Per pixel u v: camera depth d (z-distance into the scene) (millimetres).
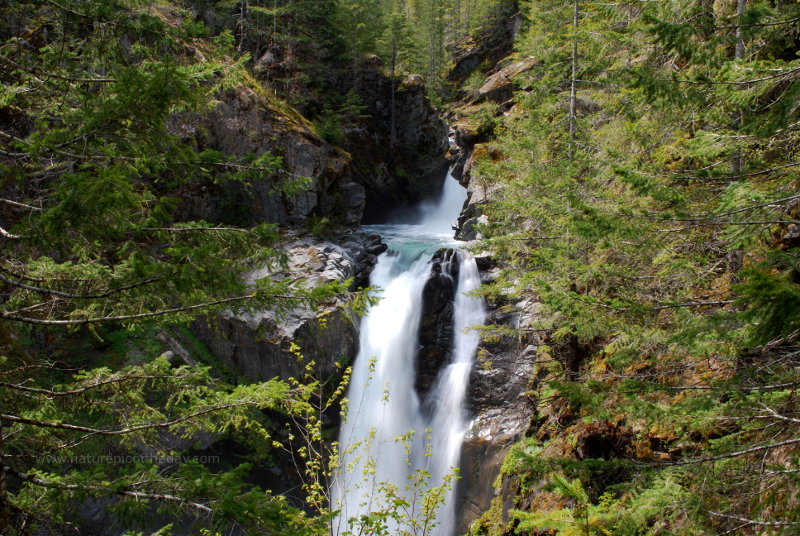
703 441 7188
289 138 23156
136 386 6719
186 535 14047
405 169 36344
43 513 5387
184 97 4625
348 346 18547
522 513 5504
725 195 4883
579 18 12586
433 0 53156
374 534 7957
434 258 20594
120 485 5078
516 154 14328
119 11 5406
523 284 11148
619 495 8375
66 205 3850
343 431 18188
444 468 16438
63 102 5812
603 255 10078
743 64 5402
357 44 35062
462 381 18031
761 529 4348
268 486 17750
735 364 6367
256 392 6180
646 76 5359
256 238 5914
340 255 21094
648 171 6496
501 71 40062
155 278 4836
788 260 3891
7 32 10219
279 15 30797
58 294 4910
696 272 7340
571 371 11047
